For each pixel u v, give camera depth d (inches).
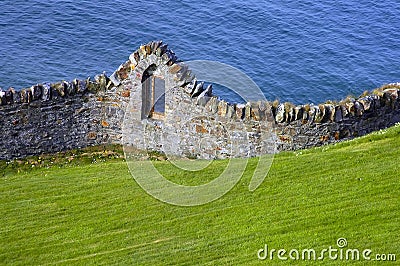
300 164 1475.1
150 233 1316.4
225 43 2817.4
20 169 1633.9
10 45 2699.3
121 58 2699.3
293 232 1269.7
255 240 1262.3
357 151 1493.6
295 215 1314.0
